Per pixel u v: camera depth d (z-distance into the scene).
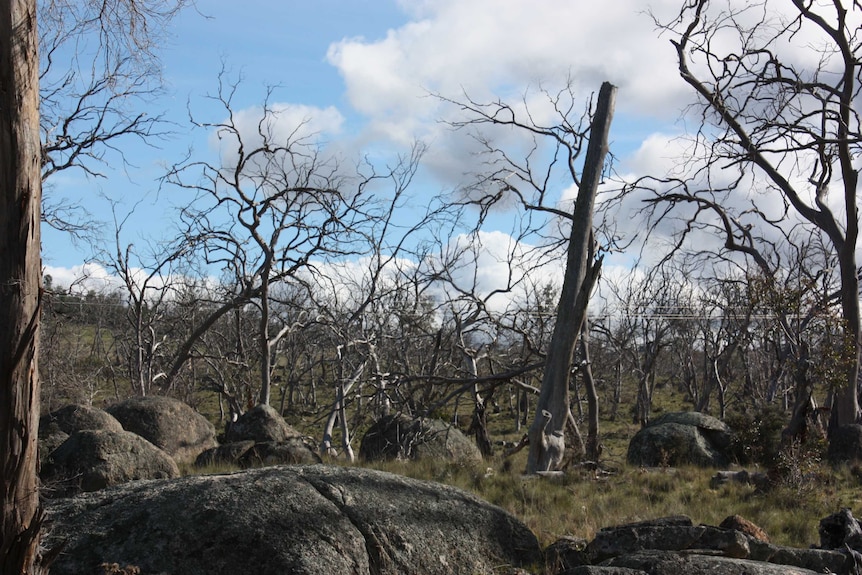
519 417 44.47
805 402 21.55
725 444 22.38
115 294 42.19
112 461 15.03
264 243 29.03
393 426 23.09
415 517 8.66
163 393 32.22
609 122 20.59
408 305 36.03
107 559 7.83
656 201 28.03
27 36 7.28
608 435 38.47
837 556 8.51
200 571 7.72
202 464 19.30
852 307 26.03
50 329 31.22
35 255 7.40
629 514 13.37
